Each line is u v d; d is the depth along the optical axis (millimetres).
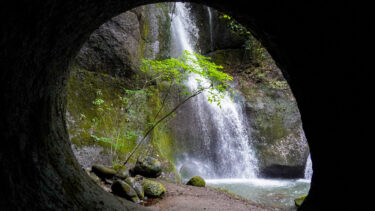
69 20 2086
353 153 1913
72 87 6148
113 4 2490
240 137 9750
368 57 1646
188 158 8617
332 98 2107
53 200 2051
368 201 1727
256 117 9852
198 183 6105
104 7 2422
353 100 1856
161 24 10422
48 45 2016
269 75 10992
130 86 7402
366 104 1728
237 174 9258
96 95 6555
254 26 2857
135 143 6605
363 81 1727
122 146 6273
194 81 9930
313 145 2617
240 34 12016
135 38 7977
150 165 5621
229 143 9648
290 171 8992
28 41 1689
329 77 2094
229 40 12164
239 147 9648
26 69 1821
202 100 9625
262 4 2344
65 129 3092
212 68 5367
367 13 1561
